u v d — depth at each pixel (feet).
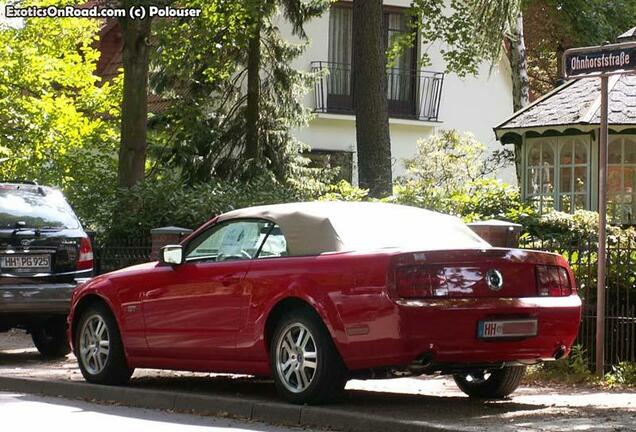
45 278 61.77
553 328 41.63
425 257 39.65
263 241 44.62
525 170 92.12
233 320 44.47
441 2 108.88
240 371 44.96
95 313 51.13
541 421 38.17
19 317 61.26
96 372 50.88
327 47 133.69
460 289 39.86
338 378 41.29
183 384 51.34
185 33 103.55
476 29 103.35
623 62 48.93
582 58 50.31
